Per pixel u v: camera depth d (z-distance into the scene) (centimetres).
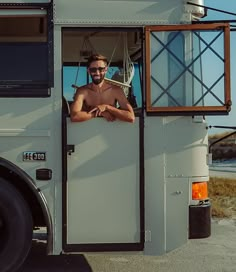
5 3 451
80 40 523
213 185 1399
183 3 462
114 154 462
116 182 462
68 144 458
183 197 467
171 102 461
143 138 464
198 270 571
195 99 461
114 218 462
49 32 457
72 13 458
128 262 595
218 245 709
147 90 460
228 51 457
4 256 462
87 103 471
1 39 477
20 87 458
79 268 563
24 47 460
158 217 465
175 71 461
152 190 466
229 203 1127
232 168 1820
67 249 459
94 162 460
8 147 455
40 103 458
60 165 458
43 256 603
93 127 460
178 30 460
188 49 461
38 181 457
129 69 513
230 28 458
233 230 832
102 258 606
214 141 509
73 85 529
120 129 462
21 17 461
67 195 458
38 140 457
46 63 459
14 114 456
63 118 457
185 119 468
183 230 467
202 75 461
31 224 467
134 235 464
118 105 473
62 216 458
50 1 454
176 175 467
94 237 461
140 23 461
